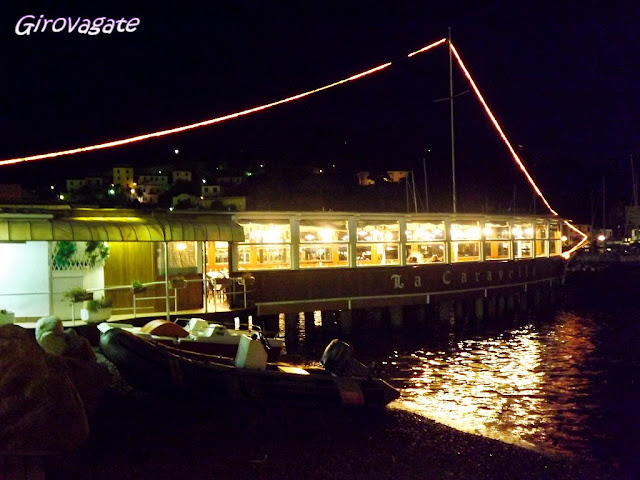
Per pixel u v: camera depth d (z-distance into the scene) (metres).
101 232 15.83
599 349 24.69
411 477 9.15
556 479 9.98
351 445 10.32
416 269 25.41
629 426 14.28
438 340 26.00
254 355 11.80
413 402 16.19
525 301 33.69
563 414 15.27
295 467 8.96
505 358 22.61
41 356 6.19
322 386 11.67
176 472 8.21
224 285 19.17
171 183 136.50
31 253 15.80
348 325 23.80
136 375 10.64
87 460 8.19
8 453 5.88
